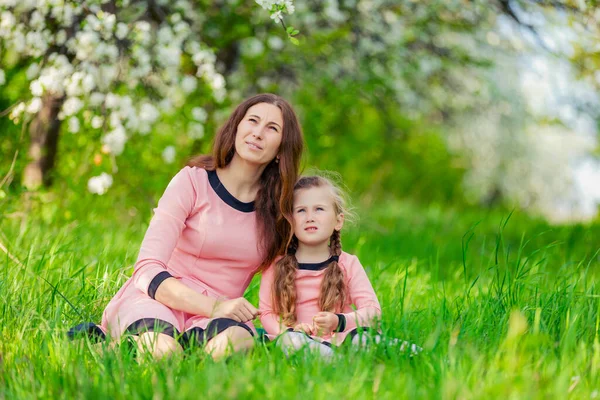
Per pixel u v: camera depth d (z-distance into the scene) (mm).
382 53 10273
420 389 2965
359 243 7805
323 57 10406
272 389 2822
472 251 9609
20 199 7215
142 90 7508
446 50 10922
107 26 6512
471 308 4078
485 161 22500
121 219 8094
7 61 7703
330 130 12430
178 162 8570
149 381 2961
